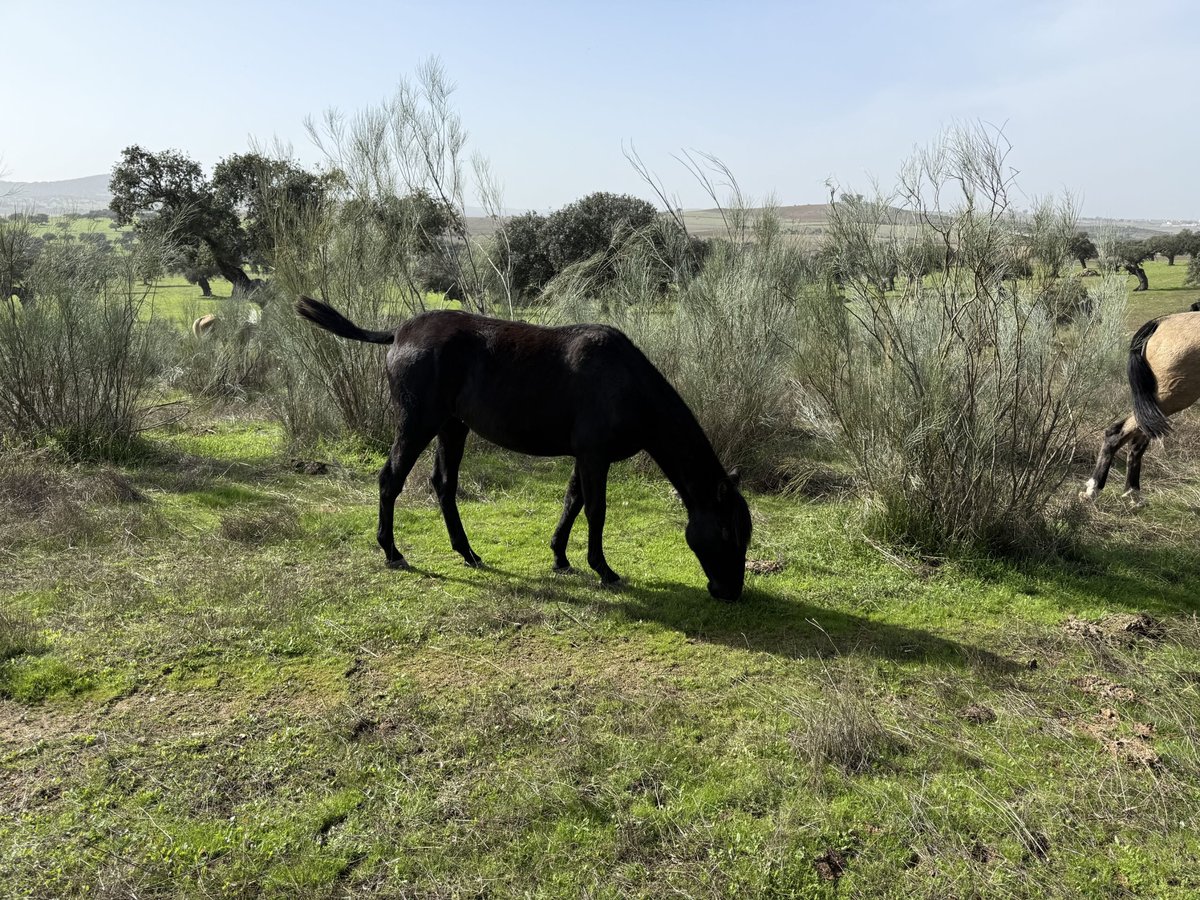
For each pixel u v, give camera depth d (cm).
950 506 528
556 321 827
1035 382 553
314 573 487
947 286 538
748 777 291
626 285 866
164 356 1159
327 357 788
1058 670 386
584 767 296
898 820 271
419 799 275
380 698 346
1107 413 873
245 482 681
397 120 845
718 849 256
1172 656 398
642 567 521
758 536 577
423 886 237
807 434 806
